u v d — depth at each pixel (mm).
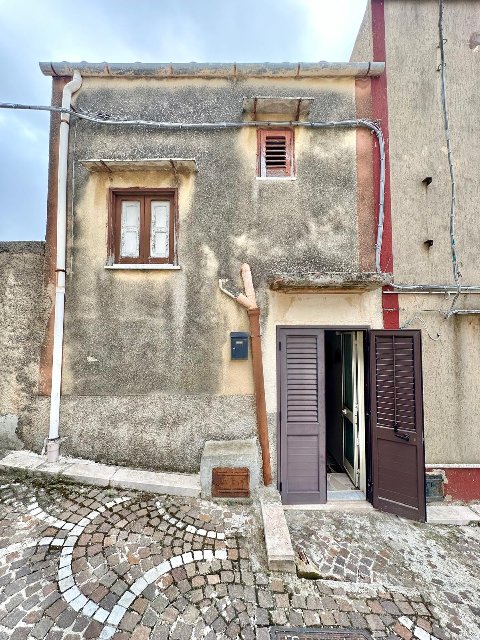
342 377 5855
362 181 4914
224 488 4277
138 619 2691
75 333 4820
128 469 4680
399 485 4418
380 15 4980
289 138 4992
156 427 4770
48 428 4859
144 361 4801
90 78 4973
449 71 4992
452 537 4059
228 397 4773
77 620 2650
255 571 3250
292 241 4867
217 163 4895
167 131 4914
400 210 4887
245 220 4863
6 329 4875
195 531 3713
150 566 3199
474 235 4926
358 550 3736
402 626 2809
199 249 4840
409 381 4414
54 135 4938
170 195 4949
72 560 3199
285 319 4777
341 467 5848
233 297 4770
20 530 3551
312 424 4723
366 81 4980
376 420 4609
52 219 4883
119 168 4703
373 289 4512
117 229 4949
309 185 4898
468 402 4789
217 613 2793
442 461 4734
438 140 4957
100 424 4785
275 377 4758
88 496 4172
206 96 4965
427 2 5039
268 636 2645
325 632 2711
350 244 4875
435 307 4828
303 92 4996
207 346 4801
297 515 4379
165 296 4820
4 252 4910
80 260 4844
